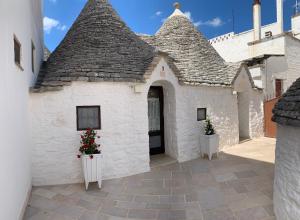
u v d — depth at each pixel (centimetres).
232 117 1178
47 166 714
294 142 432
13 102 495
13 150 479
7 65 454
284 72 1494
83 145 695
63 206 581
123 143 788
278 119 473
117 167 779
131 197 634
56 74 766
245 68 1255
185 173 810
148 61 864
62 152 724
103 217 534
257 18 1666
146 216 539
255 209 541
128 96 796
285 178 460
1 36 419
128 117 796
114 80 765
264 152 1045
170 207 578
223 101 1133
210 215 532
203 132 1030
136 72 823
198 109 1027
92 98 750
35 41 848
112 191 671
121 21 991
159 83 955
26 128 635
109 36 899
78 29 933
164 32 1241
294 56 1543
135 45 934
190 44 1190
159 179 760
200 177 767
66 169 727
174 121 948
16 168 497
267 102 1389
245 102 1335
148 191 671
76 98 736
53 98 717
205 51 1209
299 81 553
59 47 955
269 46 1570
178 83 941
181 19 1265
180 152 944
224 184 698
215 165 885
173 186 702
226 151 1083
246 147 1147
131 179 762
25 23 654
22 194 544
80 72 751
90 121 756
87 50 835
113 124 773
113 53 852
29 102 693
